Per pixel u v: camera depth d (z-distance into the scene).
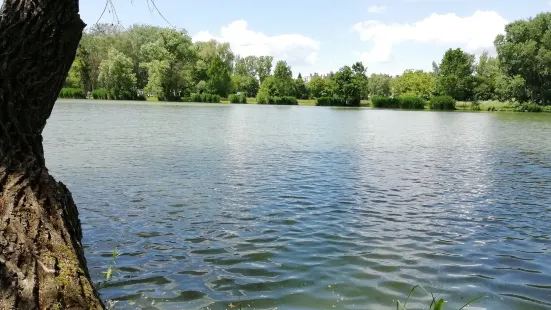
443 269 6.63
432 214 10.02
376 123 46.06
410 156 20.25
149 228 8.40
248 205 10.39
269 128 34.84
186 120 40.34
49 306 2.68
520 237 8.40
